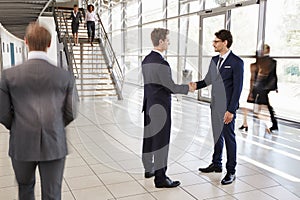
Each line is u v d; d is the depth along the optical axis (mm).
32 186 1964
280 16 5887
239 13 6941
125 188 2770
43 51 1799
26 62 1774
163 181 2771
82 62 9047
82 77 8609
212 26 7758
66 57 8508
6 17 8383
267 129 4871
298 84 5594
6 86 1730
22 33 11766
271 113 5012
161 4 9844
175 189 2760
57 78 1789
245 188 2791
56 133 1807
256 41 6496
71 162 3424
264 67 4926
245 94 6730
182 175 3082
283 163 3449
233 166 2908
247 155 3721
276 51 6043
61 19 10641
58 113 1815
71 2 15195
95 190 2723
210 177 3037
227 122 2824
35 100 1750
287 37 5754
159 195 2637
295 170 3238
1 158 3498
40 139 1759
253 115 6156
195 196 2625
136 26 11305
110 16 13617
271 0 6066
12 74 1739
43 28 1802
